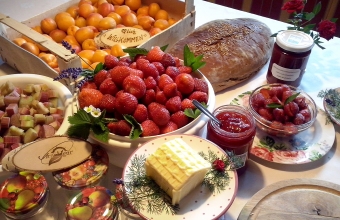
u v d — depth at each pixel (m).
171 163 0.66
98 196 0.69
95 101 0.81
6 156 0.74
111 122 0.77
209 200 0.67
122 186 0.68
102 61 1.11
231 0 2.28
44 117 0.87
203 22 1.44
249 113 0.83
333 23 1.06
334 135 0.93
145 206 0.65
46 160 0.74
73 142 0.77
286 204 0.73
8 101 0.90
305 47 0.99
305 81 1.15
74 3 1.41
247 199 0.82
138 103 0.81
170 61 0.89
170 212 0.65
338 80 1.16
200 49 1.11
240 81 1.13
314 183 0.77
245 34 1.18
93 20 1.29
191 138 0.76
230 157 0.74
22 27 1.02
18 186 0.72
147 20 1.33
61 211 0.78
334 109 0.99
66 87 0.93
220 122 0.81
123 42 1.20
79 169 0.73
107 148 0.78
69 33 1.28
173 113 0.81
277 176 0.87
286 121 0.90
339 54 1.28
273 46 1.15
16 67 1.16
